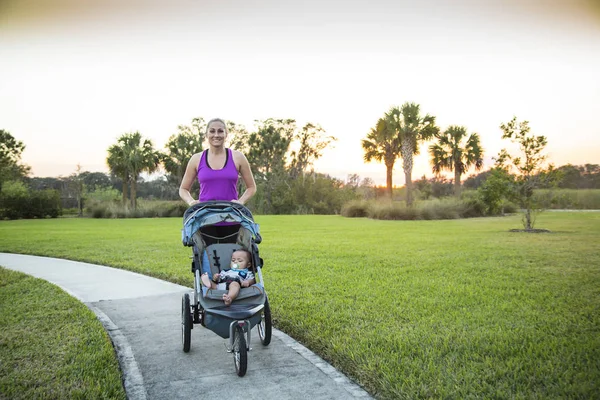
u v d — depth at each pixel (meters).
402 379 4.33
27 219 46.38
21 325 6.31
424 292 8.16
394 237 19.14
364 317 6.53
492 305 7.17
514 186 22.08
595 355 4.91
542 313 6.68
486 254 13.08
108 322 6.66
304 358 5.10
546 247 14.71
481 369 4.61
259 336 5.88
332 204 60.81
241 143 66.06
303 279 9.51
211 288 5.00
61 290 8.63
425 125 38.22
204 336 6.05
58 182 73.56
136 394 4.22
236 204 5.36
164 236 20.84
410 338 5.52
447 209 37.44
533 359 4.81
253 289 4.94
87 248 15.83
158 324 6.59
